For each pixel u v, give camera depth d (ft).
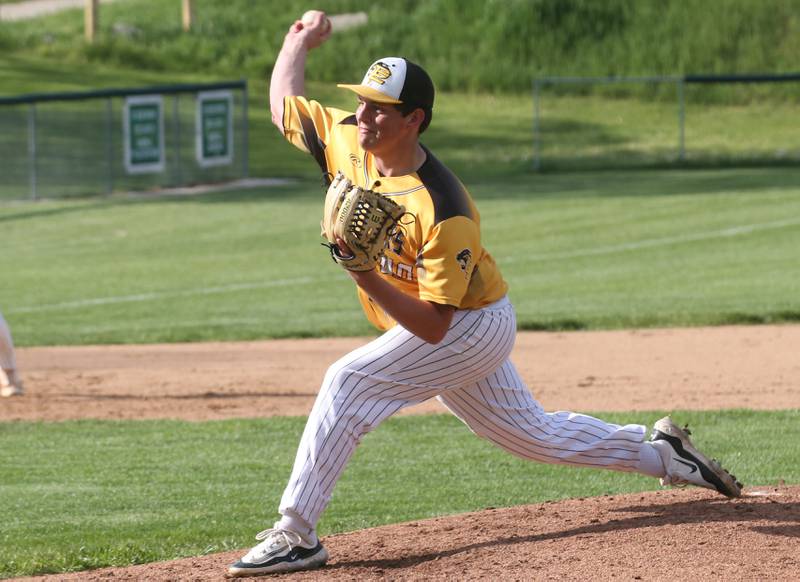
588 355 132.16
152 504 77.82
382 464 87.81
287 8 515.91
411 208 51.55
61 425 104.68
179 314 166.50
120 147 354.54
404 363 53.83
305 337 149.59
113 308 172.14
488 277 54.34
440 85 460.14
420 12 499.51
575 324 150.10
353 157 55.62
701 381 116.78
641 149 372.38
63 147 352.08
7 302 178.40
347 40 483.51
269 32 496.64
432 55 476.13
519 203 272.51
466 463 87.51
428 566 53.83
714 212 248.73
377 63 52.08
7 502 78.59
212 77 454.40
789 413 101.14
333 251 50.14
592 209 259.60
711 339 138.62
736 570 50.14
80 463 90.43
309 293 180.96
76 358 138.72
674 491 66.85
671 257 201.26
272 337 149.48
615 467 59.93
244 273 200.03
